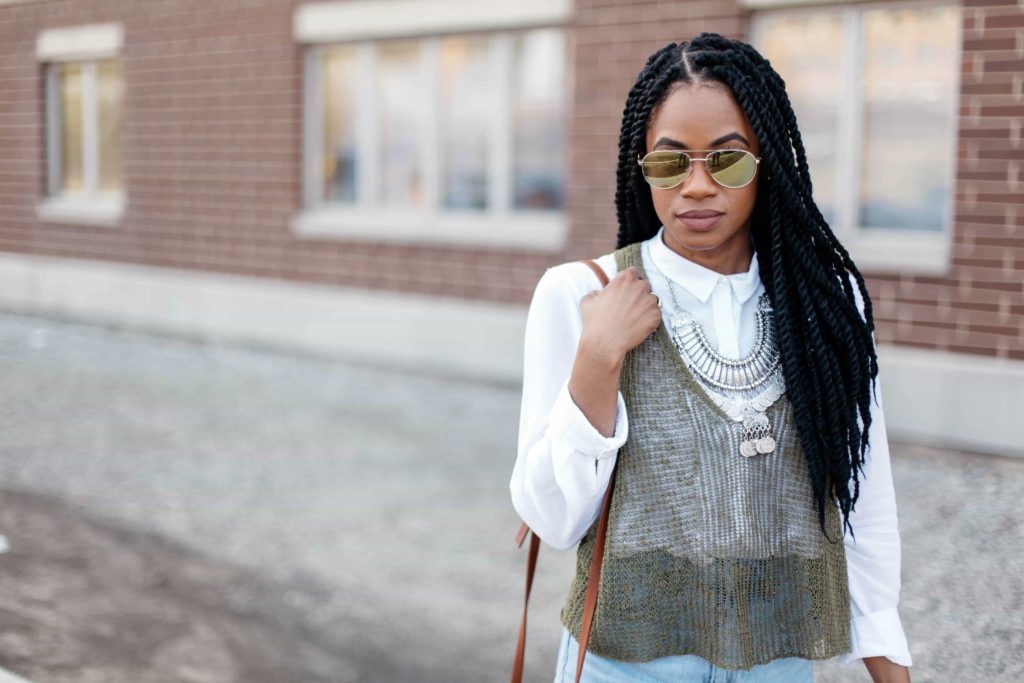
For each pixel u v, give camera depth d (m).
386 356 8.93
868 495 1.66
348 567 4.48
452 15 8.46
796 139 1.61
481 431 6.78
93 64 11.81
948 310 6.34
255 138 9.94
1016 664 3.49
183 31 10.38
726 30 7.04
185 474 5.83
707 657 1.55
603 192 7.76
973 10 6.11
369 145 9.33
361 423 6.97
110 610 3.99
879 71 6.66
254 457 6.17
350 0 9.09
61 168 12.34
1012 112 6.04
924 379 6.28
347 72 9.45
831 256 1.63
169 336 10.32
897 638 1.65
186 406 7.42
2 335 10.35
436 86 8.84
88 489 5.54
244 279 10.19
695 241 1.55
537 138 8.34
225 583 4.29
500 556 4.64
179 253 10.76
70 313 11.71
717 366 1.56
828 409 1.57
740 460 1.54
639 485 1.54
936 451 6.10
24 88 12.30
